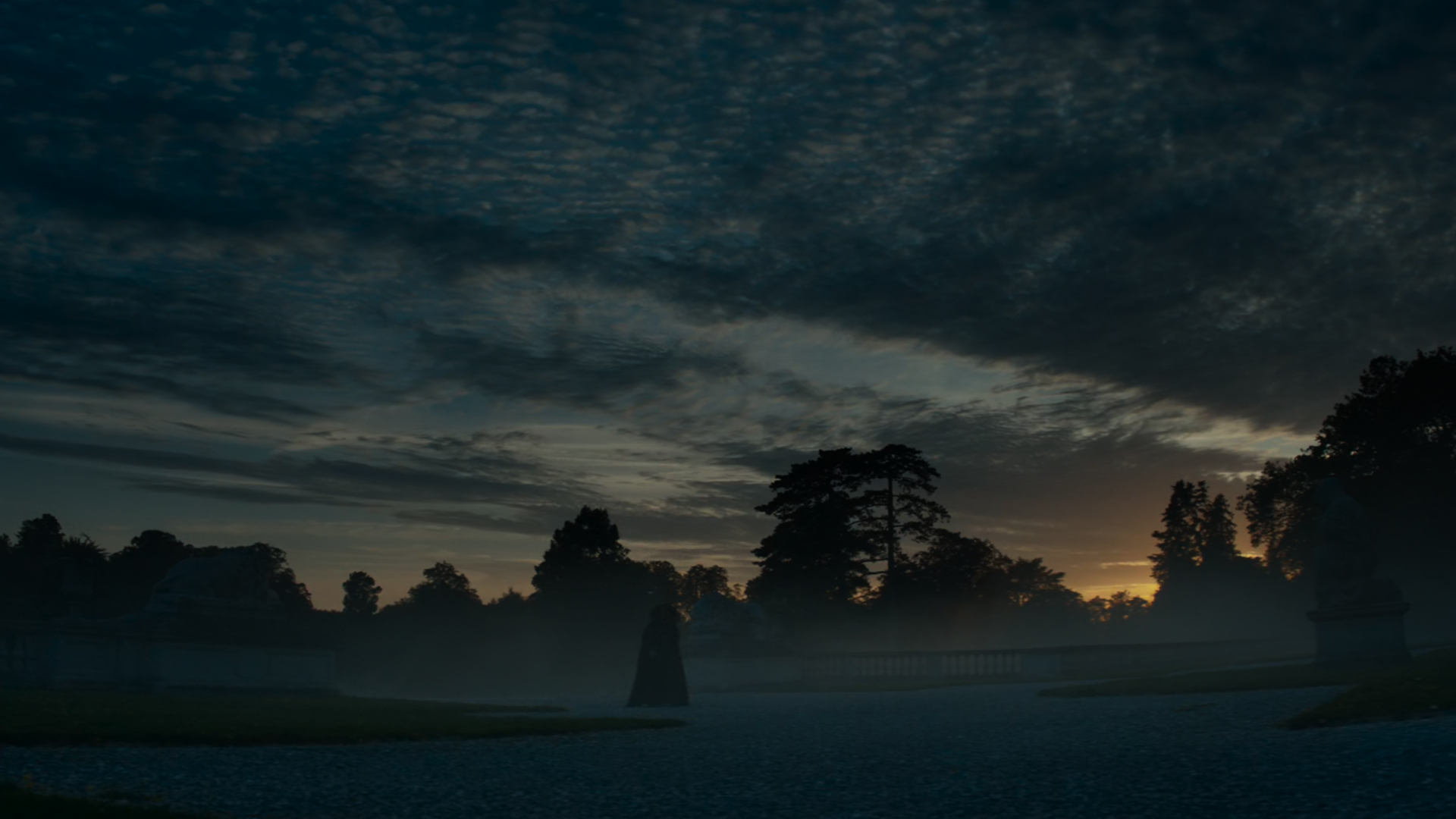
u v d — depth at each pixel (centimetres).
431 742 2089
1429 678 2202
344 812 1276
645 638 3531
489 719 2559
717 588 14725
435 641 10381
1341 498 3378
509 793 1425
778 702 3541
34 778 1441
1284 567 10569
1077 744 1794
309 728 2127
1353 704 1928
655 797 1391
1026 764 1587
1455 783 1197
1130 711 2353
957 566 10181
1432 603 7769
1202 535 15462
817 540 9612
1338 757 1433
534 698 4772
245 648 3519
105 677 3170
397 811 1284
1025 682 4297
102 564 10150
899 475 9856
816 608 9481
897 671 5247
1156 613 14738
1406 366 8481
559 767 1695
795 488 9925
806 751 1884
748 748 1964
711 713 3012
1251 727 1862
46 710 2109
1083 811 1188
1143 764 1505
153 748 1827
